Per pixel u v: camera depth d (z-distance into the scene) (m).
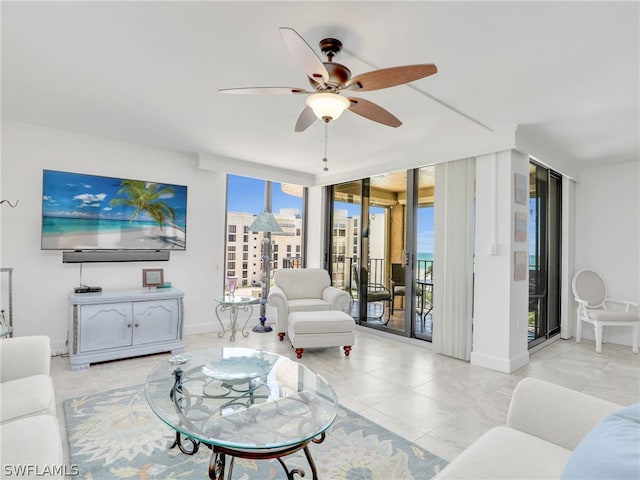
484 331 3.45
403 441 2.10
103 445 2.00
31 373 1.96
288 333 4.02
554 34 1.85
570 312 4.78
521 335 3.50
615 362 3.69
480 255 3.50
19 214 3.38
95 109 3.02
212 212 4.64
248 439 1.48
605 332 4.57
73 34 1.94
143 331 3.53
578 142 3.70
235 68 2.29
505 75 2.30
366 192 5.13
